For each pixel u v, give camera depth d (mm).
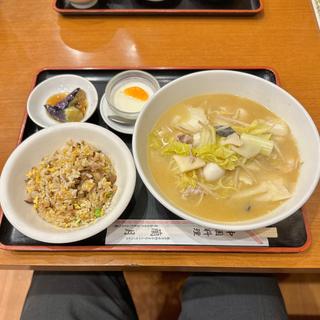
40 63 557
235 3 603
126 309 515
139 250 393
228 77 428
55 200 405
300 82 519
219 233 399
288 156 411
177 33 581
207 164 398
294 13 594
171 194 397
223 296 478
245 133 411
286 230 401
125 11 593
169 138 426
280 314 464
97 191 415
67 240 364
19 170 417
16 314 650
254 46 561
